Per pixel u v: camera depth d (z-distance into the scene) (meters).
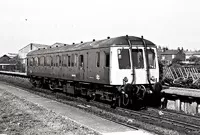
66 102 17.59
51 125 10.68
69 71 20.77
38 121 11.43
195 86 22.97
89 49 17.58
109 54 15.08
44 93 23.42
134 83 15.06
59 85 23.58
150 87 15.53
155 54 15.84
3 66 80.56
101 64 15.99
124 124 11.02
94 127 10.51
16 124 10.87
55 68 23.52
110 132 9.74
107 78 15.27
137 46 15.30
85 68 18.14
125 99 16.09
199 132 10.41
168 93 16.30
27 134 9.35
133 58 15.23
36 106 15.22
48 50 25.70
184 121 12.31
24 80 38.41
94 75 16.89
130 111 14.77
